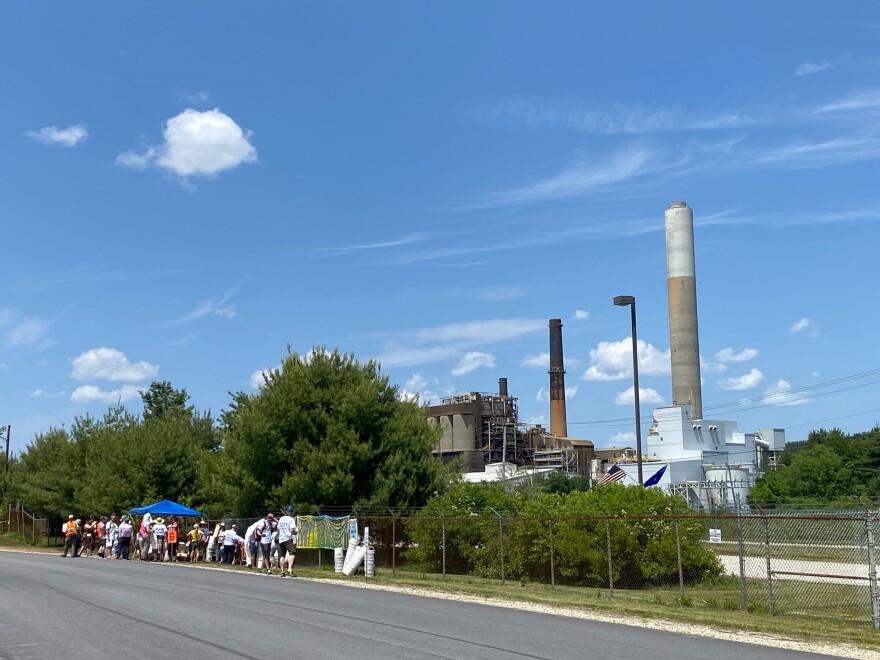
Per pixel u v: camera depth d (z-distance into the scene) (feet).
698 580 77.71
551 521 75.41
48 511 195.00
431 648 39.70
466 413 352.49
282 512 117.08
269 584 77.66
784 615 55.42
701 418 328.29
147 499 157.38
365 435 123.54
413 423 126.72
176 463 162.91
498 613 56.03
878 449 267.39
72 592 67.10
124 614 52.54
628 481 281.33
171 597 63.46
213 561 118.32
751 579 81.05
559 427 370.73
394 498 120.37
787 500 229.86
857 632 47.85
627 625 50.98
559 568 78.79
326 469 117.08
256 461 122.21
